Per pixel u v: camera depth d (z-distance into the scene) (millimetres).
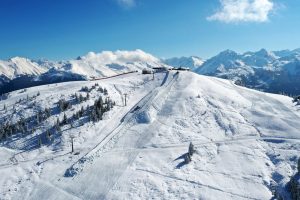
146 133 88312
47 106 108688
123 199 61938
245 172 70250
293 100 114375
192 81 129000
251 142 83062
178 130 89625
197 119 96000
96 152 79562
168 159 75375
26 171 74938
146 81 137625
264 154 77438
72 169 72938
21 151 85562
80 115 99812
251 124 93875
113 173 70250
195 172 70438
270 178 68125
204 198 62000
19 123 97938
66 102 106875
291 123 92000
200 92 116125
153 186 65500
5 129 95688
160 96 112312
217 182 67125
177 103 105188
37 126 96938
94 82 136875
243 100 112750
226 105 106250
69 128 93062
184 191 64062
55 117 100500
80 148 83375
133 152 79000
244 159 75000
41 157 81188
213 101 108188
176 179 67750
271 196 62531
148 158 75875
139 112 100438
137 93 123250
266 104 109312
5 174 73812
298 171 67062
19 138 92062
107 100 110188
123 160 75312
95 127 93312
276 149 78750
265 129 90188
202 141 84125
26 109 109250
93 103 109688
